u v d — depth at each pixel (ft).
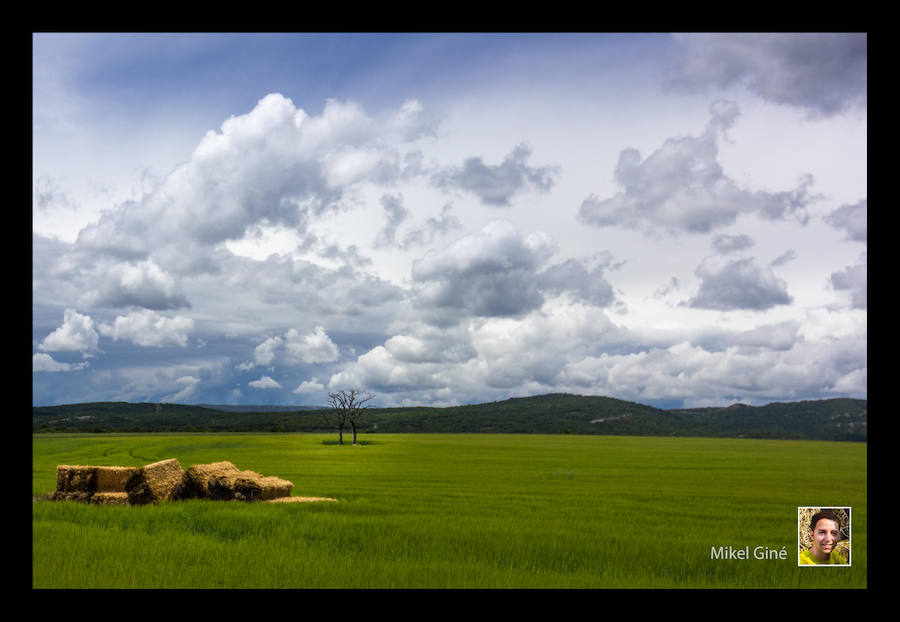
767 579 58.59
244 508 90.27
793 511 99.45
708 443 517.96
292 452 302.66
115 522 79.30
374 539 70.90
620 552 66.44
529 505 103.30
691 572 60.44
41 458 250.57
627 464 226.79
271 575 55.88
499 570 58.70
